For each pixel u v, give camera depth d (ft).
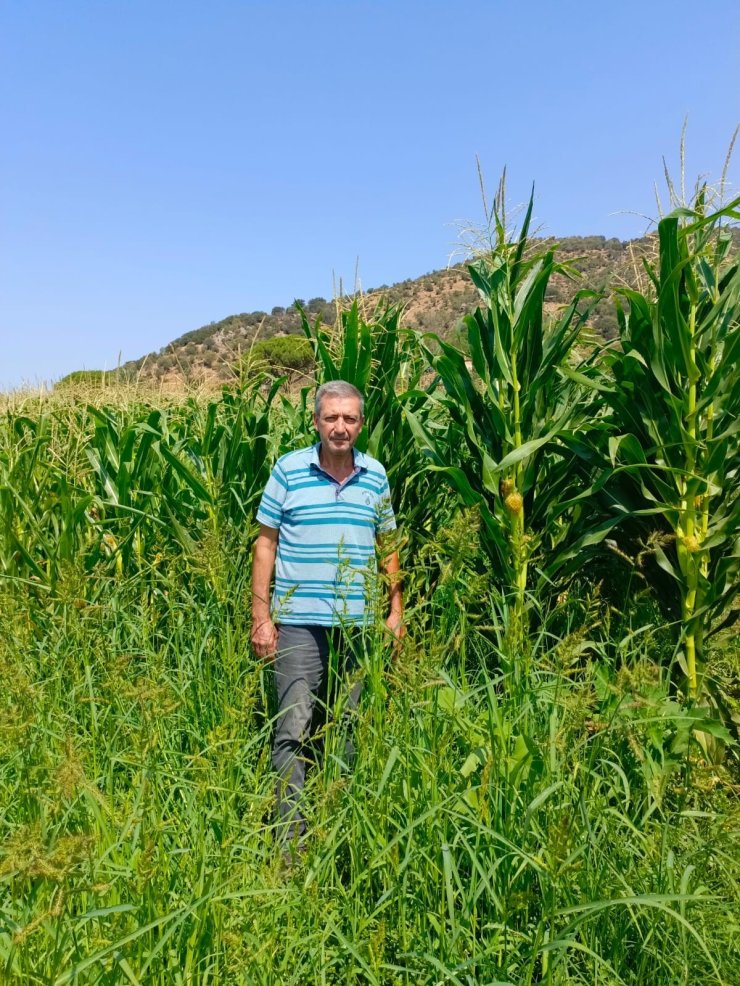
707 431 13.83
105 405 23.18
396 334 18.08
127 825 7.57
